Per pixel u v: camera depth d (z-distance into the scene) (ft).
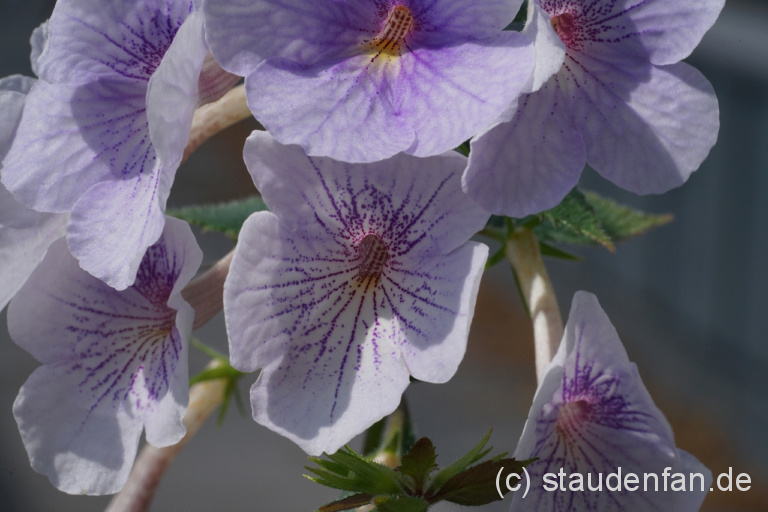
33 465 0.81
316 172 0.77
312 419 0.76
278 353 0.77
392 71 0.77
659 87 0.80
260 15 0.75
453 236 0.77
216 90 0.80
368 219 0.78
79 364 0.83
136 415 0.81
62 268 0.82
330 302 0.78
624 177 0.80
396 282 0.78
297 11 0.76
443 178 0.77
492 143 0.77
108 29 0.82
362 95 0.76
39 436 0.82
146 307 0.84
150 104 0.74
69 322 0.83
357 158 0.74
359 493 0.77
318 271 0.78
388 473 0.77
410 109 0.76
